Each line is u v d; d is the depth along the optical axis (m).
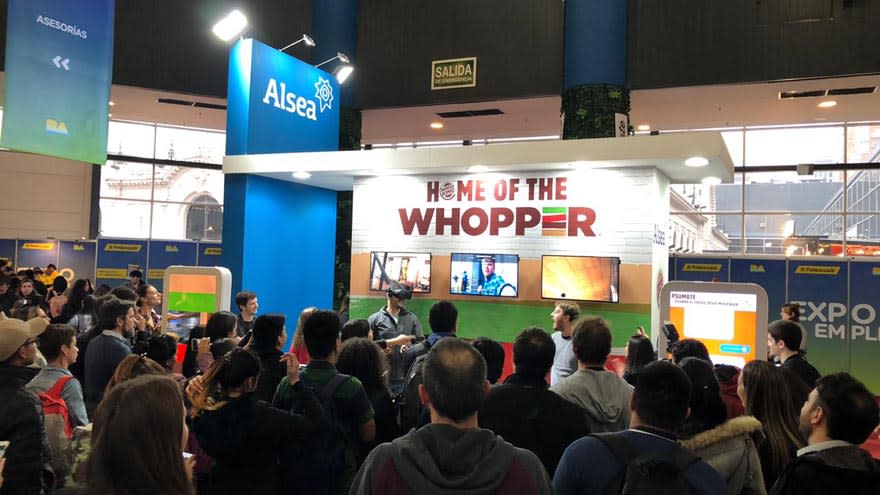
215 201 18.31
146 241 15.19
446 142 16.78
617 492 1.92
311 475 2.91
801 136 14.51
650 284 7.55
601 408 2.95
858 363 10.80
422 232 8.69
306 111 10.34
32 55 7.99
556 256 7.86
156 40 12.02
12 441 2.49
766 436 2.84
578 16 10.80
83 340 4.80
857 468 1.96
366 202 9.01
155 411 1.50
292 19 12.55
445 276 8.54
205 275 7.00
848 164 13.97
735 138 15.01
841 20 9.84
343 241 12.52
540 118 13.67
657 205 7.77
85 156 8.59
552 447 2.55
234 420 2.68
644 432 2.01
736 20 10.39
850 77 9.98
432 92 12.20
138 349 3.96
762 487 2.39
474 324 8.35
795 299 11.20
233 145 9.37
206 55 12.27
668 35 10.69
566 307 5.77
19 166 16.09
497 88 11.77
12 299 8.34
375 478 1.62
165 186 17.77
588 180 7.88
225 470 2.77
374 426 3.28
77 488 1.59
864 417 2.02
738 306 4.99
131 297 5.75
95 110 8.73
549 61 11.49
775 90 10.95
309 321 3.26
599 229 7.80
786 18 10.12
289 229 9.98
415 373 3.91
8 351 2.64
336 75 11.55
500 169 8.15
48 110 8.16
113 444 1.46
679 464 1.88
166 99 13.06
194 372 4.89
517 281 8.12
